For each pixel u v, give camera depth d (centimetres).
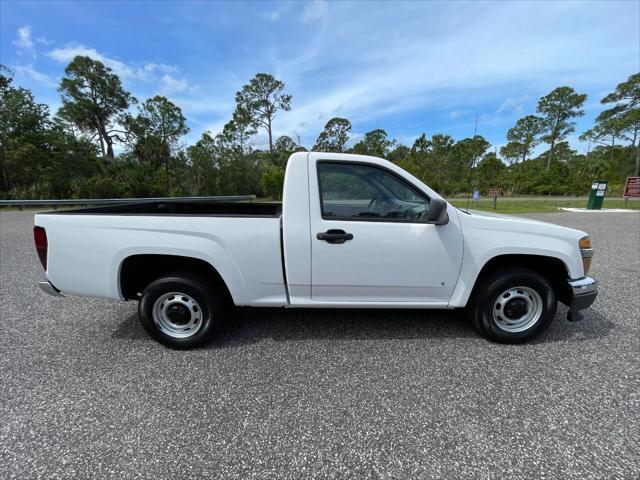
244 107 4153
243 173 3344
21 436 176
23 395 211
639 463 158
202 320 267
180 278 258
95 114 3350
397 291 263
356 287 260
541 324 271
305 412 196
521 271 265
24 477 152
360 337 290
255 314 341
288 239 249
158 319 268
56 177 2694
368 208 260
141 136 3359
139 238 249
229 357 258
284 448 169
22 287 436
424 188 258
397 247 253
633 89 3506
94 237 251
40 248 257
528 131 5138
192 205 399
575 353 261
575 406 199
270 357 258
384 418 190
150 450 168
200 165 3225
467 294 264
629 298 382
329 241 250
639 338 286
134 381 227
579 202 2216
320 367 243
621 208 1689
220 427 184
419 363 248
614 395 209
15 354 263
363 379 228
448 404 202
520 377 229
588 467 156
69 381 227
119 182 2844
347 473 154
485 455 164
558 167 3756
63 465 159
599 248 669
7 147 2667
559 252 260
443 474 153
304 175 254
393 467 157
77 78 3275
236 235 251
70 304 373
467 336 291
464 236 257
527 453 165
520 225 262
